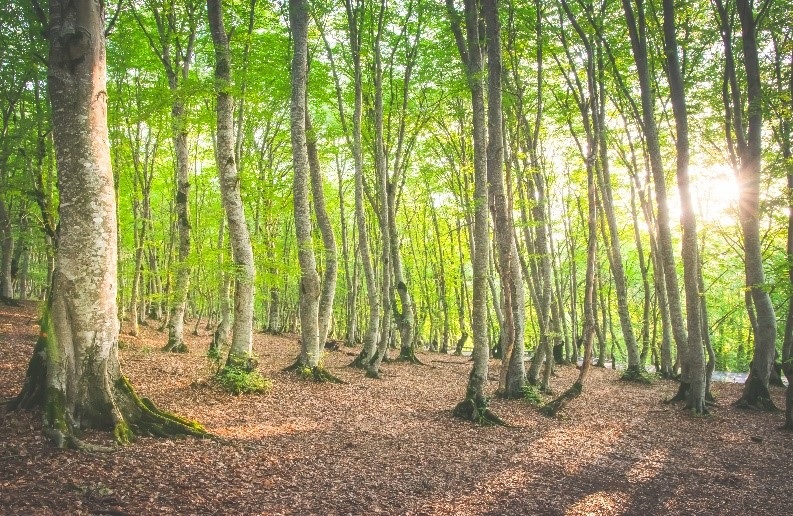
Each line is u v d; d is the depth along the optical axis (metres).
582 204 31.33
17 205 20.50
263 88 20.00
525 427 12.11
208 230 27.34
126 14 17.12
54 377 7.44
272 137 24.20
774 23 15.82
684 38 19.80
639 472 9.22
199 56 22.56
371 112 23.00
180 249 17.84
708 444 11.39
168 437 8.12
